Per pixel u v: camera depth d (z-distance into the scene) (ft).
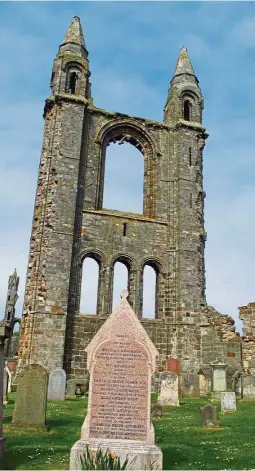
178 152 120.06
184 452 37.27
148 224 111.65
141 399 30.78
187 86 129.59
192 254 110.01
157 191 116.37
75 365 94.43
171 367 96.32
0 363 33.91
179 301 104.58
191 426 51.24
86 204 107.96
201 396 90.68
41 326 92.22
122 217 109.50
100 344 31.89
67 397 78.64
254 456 36.04
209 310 104.53
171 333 103.45
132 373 31.32
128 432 30.04
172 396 71.97
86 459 26.91
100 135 115.55
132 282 105.70
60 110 111.86
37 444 39.19
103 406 30.66
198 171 120.26
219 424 51.98
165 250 111.04
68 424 50.57
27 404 47.19
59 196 103.24
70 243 100.37
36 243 101.14
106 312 100.53
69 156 107.45
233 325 102.58
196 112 127.85
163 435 45.57
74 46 121.80
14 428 45.93
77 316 97.96
